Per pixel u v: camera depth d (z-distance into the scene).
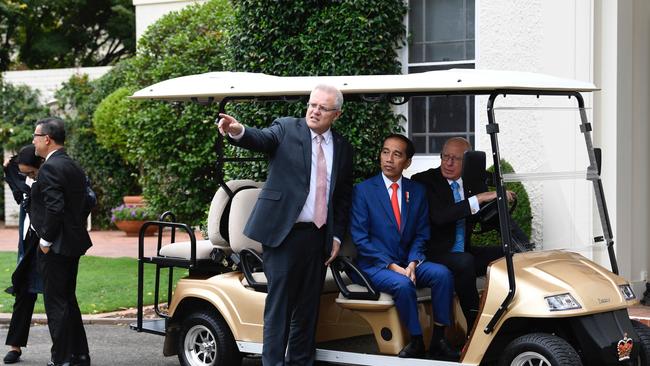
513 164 6.60
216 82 6.31
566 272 5.54
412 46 9.68
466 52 9.44
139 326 6.83
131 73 13.85
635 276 8.73
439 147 9.48
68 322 6.73
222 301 6.32
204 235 11.31
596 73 8.41
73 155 17.42
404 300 5.70
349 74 9.45
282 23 9.67
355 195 6.08
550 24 8.60
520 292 5.38
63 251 6.63
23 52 24.70
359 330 6.43
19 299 7.11
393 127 9.51
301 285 5.93
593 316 5.40
